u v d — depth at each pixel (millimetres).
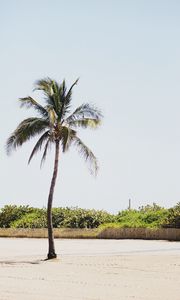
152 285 19359
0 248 44906
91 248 43750
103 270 25141
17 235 73250
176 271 24766
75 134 32281
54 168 31891
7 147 31797
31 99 31438
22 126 31391
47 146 31891
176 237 58531
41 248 45031
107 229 64625
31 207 78812
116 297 16203
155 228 60719
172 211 62688
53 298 15828
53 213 73062
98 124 32094
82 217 70375
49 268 26078
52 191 32094
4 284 19172
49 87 31906
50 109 30500
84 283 19844
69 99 32250
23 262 29750
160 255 34906
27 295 16344
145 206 69812
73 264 28359
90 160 32219
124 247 45031
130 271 24672
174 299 15883
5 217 77812
